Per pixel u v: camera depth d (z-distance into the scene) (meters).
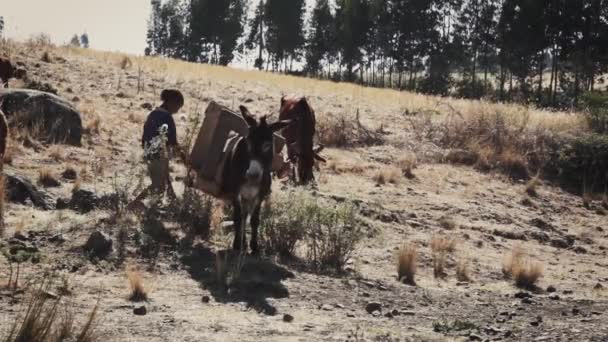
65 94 20.02
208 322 7.61
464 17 99.38
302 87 31.16
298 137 14.48
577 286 11.91
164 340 6.84
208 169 10.93
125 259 9.75
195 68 31.64
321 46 116.88
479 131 23.22
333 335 7.60
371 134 22.30
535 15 84.81
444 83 96.69
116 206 11.41
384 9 105.12
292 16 113.75
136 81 23.73
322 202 12.49
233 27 117.88
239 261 9.70
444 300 10.06
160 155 11.27
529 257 13.95
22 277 8.39
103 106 19.73
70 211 11.27
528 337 8.27
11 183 11.51
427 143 22.47
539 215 18.20
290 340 7.24
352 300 9.41
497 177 20.77
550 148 22.28
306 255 11.24
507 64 91.00
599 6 85.56
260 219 11.34
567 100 76.25
